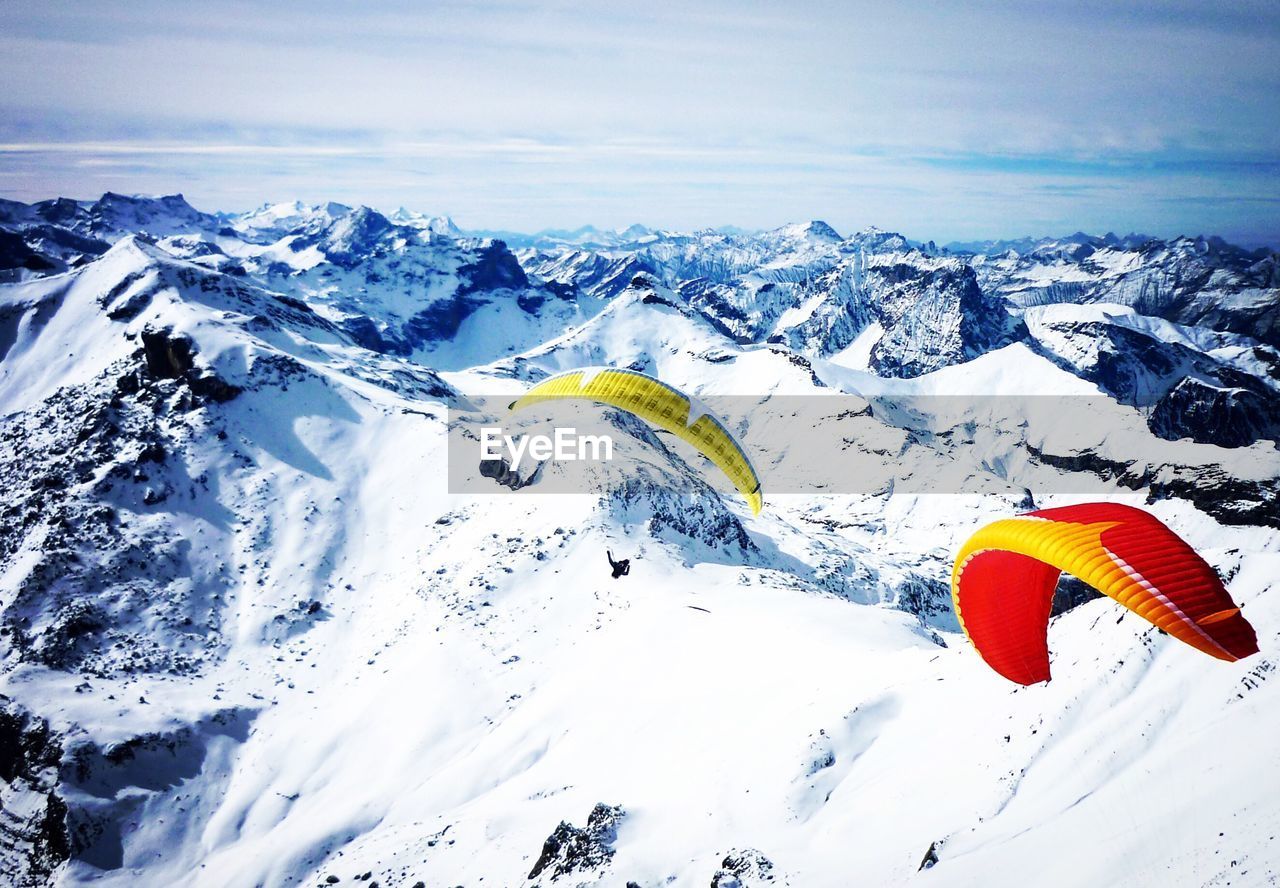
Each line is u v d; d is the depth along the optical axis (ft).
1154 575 63.46
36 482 501.56
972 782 176.45
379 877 243.81
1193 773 143.95
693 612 366.63
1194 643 59.57
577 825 212.43
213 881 294.46
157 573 453.99
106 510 476.54
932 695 221.25
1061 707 177.68
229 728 369.50
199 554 472.03
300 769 348.38
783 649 305.73
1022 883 138.00
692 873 180.24
